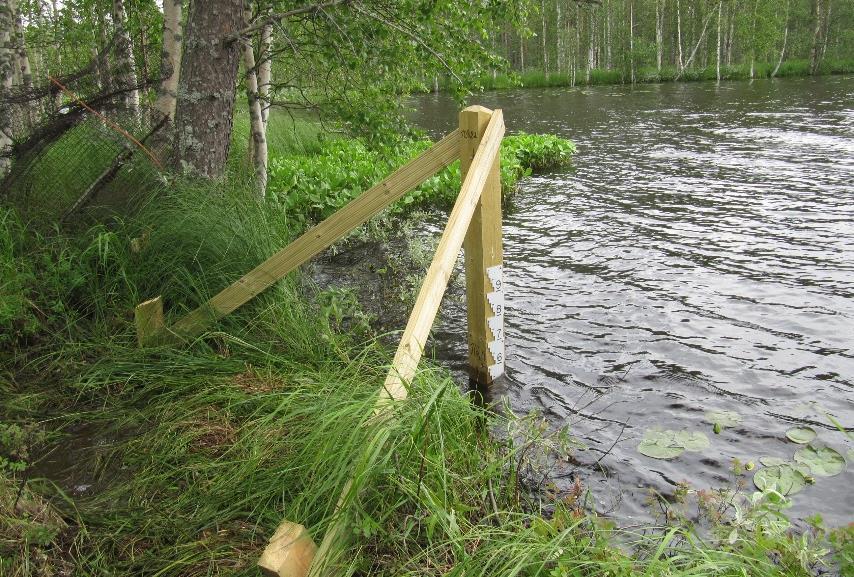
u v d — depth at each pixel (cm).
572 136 1636
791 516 298
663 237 744
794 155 1209
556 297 571
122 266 420
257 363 379
